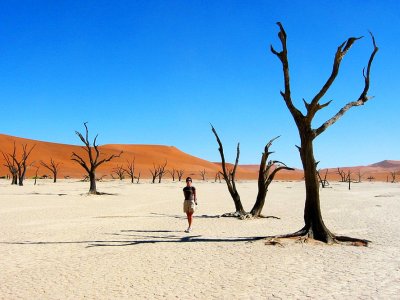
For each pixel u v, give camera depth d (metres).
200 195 43.81
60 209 25.55
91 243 13.79
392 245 13.11
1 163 132.50
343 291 8.20
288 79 13.56
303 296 7.92
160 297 8.01
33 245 13.41
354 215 22.92
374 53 13.96
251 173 174.12
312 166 13.58
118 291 8.41
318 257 11.29
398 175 175.75
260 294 8.08
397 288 8.39
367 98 14.05
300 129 13.61
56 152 156.88
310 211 13.69
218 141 22.86
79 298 8.01
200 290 8.41
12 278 9.42
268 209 27.28
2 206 26.95
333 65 12.76
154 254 11.95
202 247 12.95
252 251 12.17
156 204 30.38
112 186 64.25
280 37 13.48
